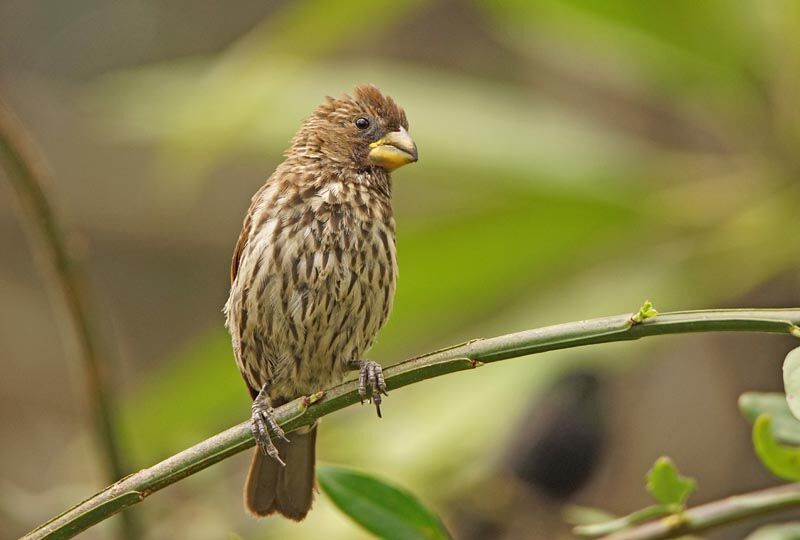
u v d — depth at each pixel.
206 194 17.52
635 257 10.77
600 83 12.97
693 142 12.34
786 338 11.61
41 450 16.62
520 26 12.31
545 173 10.71
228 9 19.22
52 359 17.59
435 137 11.02
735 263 10.54
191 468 6.02
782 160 10.60
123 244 18.27
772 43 10.49
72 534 5.92
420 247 10.48
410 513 6.66
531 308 10.71
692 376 11.88
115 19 19.56
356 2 10.70
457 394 10.27
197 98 11.37
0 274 17.94
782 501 6.54
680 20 10.61
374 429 10.57
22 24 19.78
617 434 11.67
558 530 10.47
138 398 10.60
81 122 18.91
